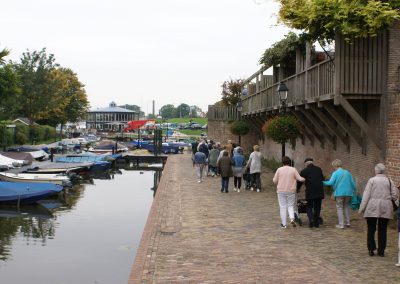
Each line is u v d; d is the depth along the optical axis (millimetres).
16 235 18203
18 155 40438
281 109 20438
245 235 11688
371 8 13359
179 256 9664
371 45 14695
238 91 45938
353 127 17234
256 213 14859
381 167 9617
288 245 10633
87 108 105000
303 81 18969
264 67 26094
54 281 12695
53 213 23125
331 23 13969
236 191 20297
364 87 14727
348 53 14688
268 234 11797
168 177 26547
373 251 9695
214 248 10359
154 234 11750
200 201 17375
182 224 13031
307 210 12719
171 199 17859
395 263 9109
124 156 54406
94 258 14938
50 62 74812
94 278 12961
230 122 43844
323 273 8438
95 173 43406
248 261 9281
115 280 12812
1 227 19797
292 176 12656
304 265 8969
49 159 50000
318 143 22516
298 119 22078
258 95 29000
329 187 18078
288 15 14914
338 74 14680
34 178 28781
